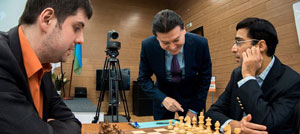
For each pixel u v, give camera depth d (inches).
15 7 146.5
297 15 109.2
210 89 151.0
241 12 143.4
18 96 22.0
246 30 39.3
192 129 42.1
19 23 26.0
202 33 180.4
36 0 24.1
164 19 45.4
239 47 40.5
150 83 67.0
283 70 40.5
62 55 26.4
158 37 48.5
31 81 27.4
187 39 59.0
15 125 20.7
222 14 159.5
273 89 38.5
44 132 22.7
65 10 24.0
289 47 114.3
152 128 44.0
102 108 195.5
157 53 60.7
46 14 23.4
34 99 28.1
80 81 192.1
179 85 63.2
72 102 143.5
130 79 210.5
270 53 38.9
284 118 35.0
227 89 52.6
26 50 24.6
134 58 215.3
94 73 196.5
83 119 112.1
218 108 50.4
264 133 33.8
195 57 59.9
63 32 24.5
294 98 36.9
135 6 221.9
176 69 60.9
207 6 176.1
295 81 37.8
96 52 199.5
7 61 22.2
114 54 102.1
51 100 38.1
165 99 58.2
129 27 216.5
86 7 25.8
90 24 199.9
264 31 37.8
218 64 162.2
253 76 39.0
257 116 35.3
